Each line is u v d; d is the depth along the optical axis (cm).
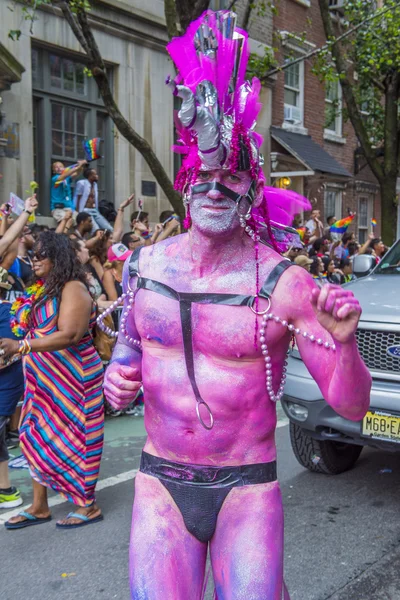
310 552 339
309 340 170
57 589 305
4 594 301
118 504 407
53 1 663
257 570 166
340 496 418
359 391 162
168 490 180
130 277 186
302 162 1347
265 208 189
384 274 502
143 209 1082
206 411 172
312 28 1509
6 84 796
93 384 365
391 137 1302
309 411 395
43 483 371
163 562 172
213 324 170
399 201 1820
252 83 178
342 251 1083
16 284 532
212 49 169
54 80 932
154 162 707
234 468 175
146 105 1069
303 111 1536
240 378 171
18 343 327
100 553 341
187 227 180
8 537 361
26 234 567
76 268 354
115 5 976
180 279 177
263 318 169
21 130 856
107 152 1038
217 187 167
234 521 174
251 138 173
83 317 345
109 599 297
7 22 832
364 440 381
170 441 178
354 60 1309
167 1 677
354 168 1769
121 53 1018
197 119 157
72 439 366
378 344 381
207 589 309
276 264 174
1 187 827
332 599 291
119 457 502
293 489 431
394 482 445
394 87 1286
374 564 325
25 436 371
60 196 880
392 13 1001
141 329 180
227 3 1127
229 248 175
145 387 181
